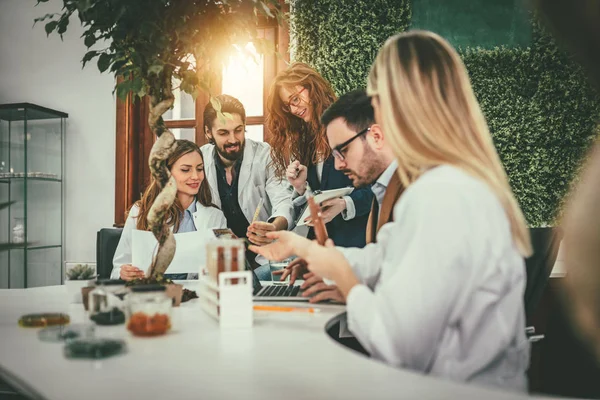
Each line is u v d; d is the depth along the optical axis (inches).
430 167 42.0
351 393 27.2
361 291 40.2
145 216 99.5
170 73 63.6
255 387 28.4
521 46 122.6
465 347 38.0
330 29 127.9
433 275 35.3
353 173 85.2
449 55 43.4
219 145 126.0
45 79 152.3
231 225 128.7
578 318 21.5
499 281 37.6
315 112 124.3
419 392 27.2
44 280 150.8
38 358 35.4
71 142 149.9
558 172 121.2
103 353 35.2
